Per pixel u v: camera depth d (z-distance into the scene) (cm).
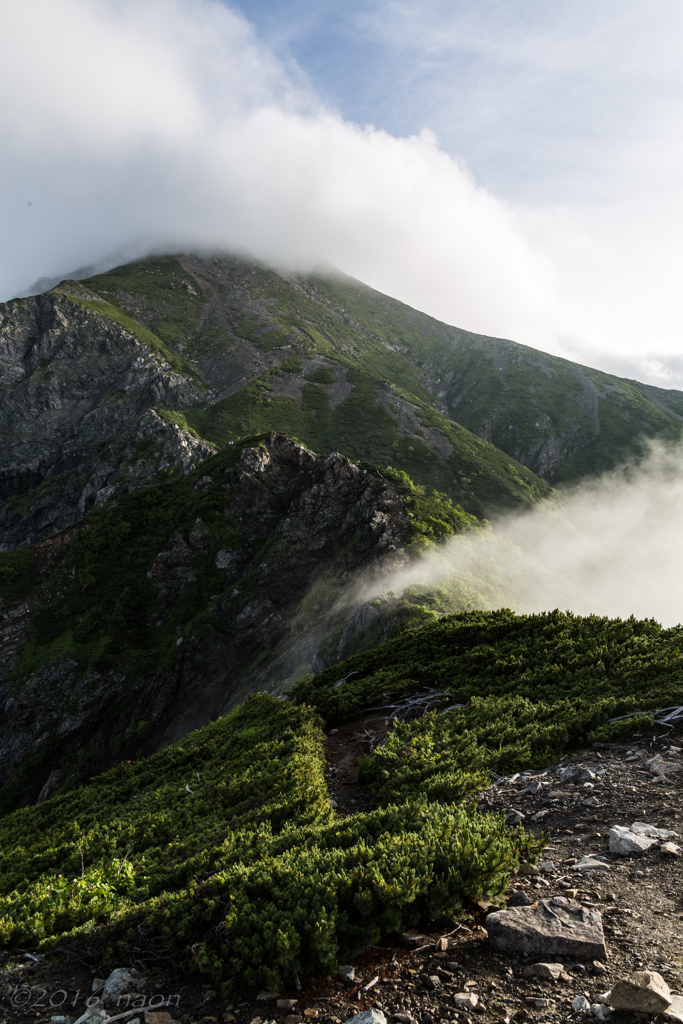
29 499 14012
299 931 474
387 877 523
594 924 475
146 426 15338
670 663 1380
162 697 6606
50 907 762
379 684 1939
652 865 614
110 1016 425
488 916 488
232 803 1351
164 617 7300
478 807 910
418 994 410
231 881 578
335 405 18575
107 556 7794
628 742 1053
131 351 18912
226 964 462
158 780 1814
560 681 1512
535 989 404
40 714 6362
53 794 5884
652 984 366
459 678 1772
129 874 920
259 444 9006
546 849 714
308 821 1005
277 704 2175
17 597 7275
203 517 8206
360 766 1294
